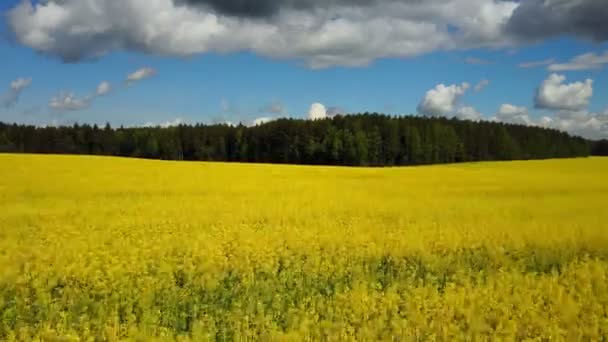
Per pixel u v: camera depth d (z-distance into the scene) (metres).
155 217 21.25
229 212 22.55
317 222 20.16
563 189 34.44
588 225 18.88
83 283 12.33
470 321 9.45
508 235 17.09
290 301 11.32
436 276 13.16
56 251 14.98
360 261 14.52
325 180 40.56
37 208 23.66
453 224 19.69
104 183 34.03
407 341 8.85
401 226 19.27
